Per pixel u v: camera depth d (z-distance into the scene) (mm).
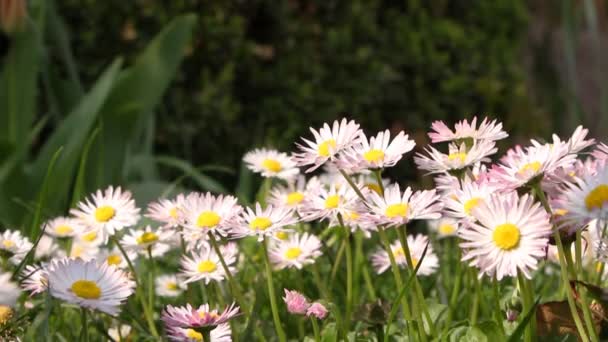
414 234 1478
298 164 792
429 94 2152
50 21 1634
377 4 2137
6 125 1410
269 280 811
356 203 815
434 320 854
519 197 771
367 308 819
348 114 2068
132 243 882
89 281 761
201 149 1944
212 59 1968
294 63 2033
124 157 1456
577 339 779
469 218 767
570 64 1711
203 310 783
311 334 881
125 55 1915
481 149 784
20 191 1314
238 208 811
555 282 945
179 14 1943
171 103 1918
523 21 2316
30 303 871
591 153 774
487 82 2184
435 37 2172
